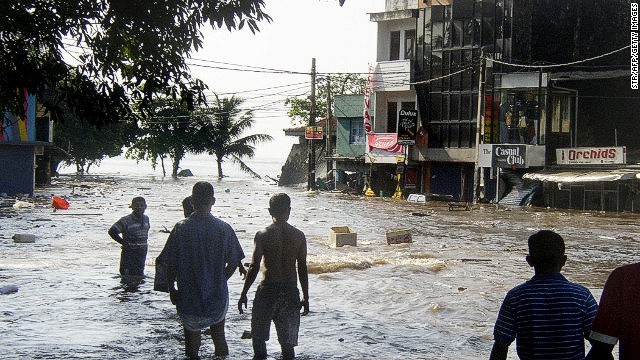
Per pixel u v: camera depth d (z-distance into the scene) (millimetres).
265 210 32406
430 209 35938
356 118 54062
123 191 46812
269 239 6945
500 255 17469
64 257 15219
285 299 6922
